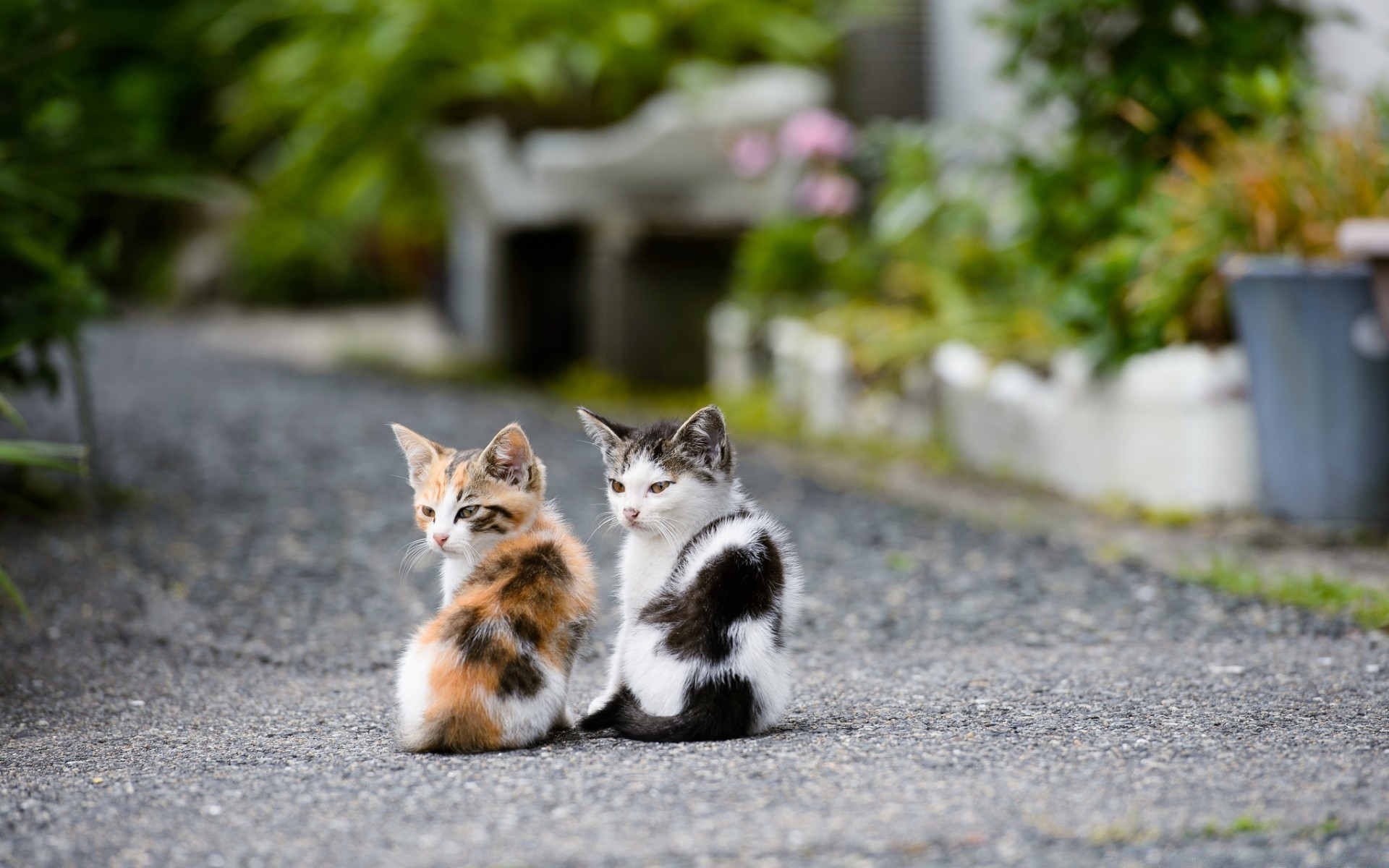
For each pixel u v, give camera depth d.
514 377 16.69
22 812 4.34
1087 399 9.62
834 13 17.16
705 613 4.89
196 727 5.32
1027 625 6.73
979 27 12.15
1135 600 7.11
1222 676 5.64
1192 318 9.23
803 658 6.25
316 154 17.62
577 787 4.36
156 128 22.19
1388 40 10.43
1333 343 8.25
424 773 4.57
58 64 8.73
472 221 18.78
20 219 8.41
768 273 13.95
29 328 8.19
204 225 26.66
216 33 19.02
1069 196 10.59
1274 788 4.23
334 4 16.44
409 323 23.28
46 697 5.77
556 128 18.14
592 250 15.99
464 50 16.70
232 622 6.95
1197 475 8.98
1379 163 8.55
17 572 7.57
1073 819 3.98
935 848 3.79
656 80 17.55
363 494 9.81
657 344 15.46
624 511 5.25
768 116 15.73
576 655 5.13
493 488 5.21
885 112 16.62
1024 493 10.05
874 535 8.62
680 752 4.72
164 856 3.92
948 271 12.07
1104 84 10.24
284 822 4.15
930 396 11.71
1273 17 10.37
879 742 4.79
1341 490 8.39
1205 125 9.76
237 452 11.20
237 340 20.44
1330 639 6.28
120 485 9.88
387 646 6.58
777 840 3.86
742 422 13.09
